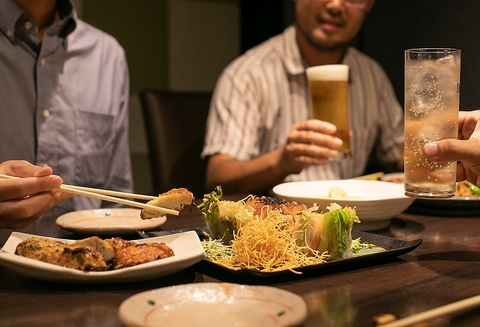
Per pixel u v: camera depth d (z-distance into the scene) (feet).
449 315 2.99
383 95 10.87
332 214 4.25
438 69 4.16
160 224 5.31
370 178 7.64
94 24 13.19
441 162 4.17
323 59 10.05
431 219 6.00
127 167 8.89
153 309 3.08
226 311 3.11
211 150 9.36
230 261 4.19
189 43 14.58
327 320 3.23
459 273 4.11
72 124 8.11
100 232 5.07
